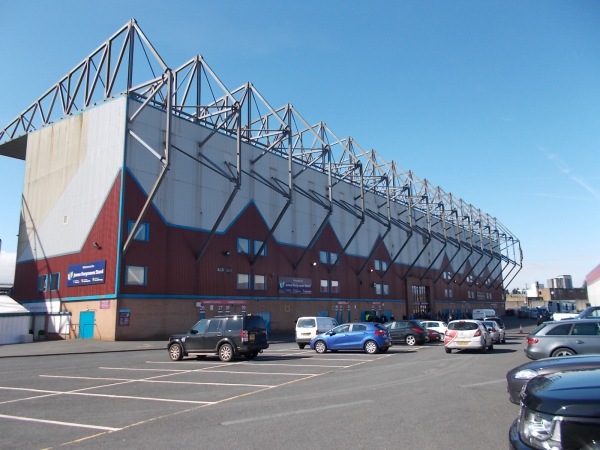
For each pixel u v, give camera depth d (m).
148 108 35.59
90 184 35.31
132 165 33.78
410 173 68.06
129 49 35.44
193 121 39.00
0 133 47.22
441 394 10.92
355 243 57.03
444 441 6.97
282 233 46.22
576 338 14.88
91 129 36.41
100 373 16.23
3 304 35.50
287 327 44.78
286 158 48.47
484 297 93.75
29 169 41.41
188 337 20.38
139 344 29.33
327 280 51.16
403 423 8.09
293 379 13.93
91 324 32.78
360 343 23.16
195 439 7.34
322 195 51.53
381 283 60.62
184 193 37.16
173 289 34.97
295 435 7.44
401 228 63.38
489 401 9.98
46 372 16.84
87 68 39.12
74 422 8.69
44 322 36.06
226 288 39.12
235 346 19.56
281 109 50.16
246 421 8.48
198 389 12.30
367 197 61.28
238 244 41.09
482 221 90.81
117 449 6.90
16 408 10.09
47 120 41.62
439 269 76.69
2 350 26.88
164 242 34.97
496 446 6.70
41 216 38.91
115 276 31.83
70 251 35.53
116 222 32.62
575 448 3.79
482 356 20.58
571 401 3.99
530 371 7.46
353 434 7.43
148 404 10.32
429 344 30.22
